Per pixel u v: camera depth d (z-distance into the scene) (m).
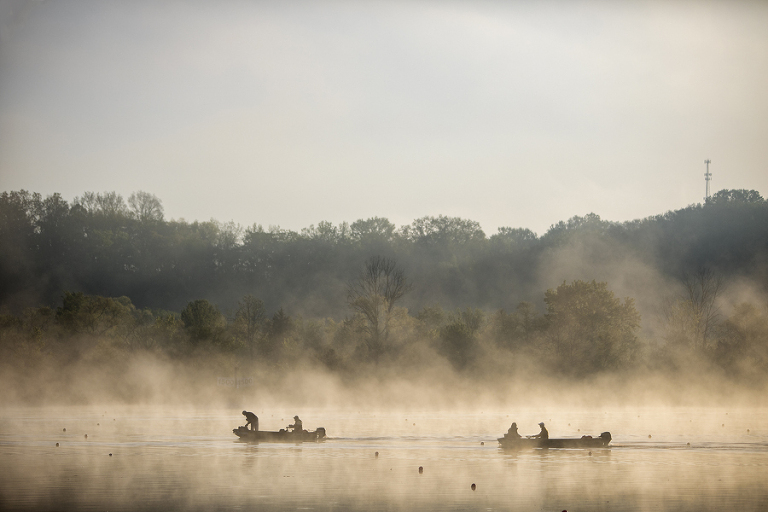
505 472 58.72
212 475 56.38
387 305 183.00
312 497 47.59
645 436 88.38
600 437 75.19
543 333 183.25
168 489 50.28
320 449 74.19
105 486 51.31
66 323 179.50
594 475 57.19
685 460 66.38
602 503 46.03
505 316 192.25
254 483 52.69
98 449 73.00
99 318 183.62
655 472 58.88
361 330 180.50
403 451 72.69
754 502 46.44
